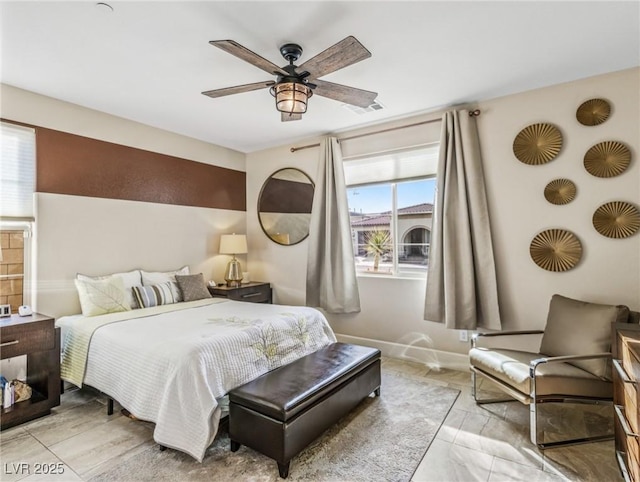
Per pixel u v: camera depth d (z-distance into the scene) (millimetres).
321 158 4203
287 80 2178
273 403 1911
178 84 2893
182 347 2186
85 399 2838
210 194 4594
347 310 3965
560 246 2920
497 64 2611
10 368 2857
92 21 2047
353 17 2041
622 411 1875
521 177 3092
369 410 2615
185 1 1881
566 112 2900
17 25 2074
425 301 3469
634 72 2654
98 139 3463
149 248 3889
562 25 2139
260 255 4961
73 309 3240
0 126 2852
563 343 2475
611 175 2725
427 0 1899
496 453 2086
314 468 1955
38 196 3057
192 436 1972
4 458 2051
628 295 2680
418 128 3652
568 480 1854
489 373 2562
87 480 1858
